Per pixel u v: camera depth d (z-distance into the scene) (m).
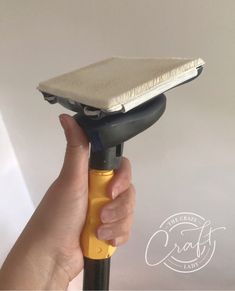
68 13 0.55
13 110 0.67
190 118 0.60
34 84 0.63
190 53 0.55
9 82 0.63
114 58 0.45
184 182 0.67
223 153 0.62
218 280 0.76
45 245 0.48
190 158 0.65
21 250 0.49
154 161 0.66
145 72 0.37
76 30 0.56
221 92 0.57
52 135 0.69
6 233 0.71
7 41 0.58
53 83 0.39
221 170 0.64
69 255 0.49
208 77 0.56
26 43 0.58
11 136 0.70
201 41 0.53
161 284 0.79
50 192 0.48
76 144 0.40
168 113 0.61
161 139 0.64
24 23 0.56
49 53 0.59
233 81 0.56
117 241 0.47
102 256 0.46
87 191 0.45
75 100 0.35
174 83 0.36
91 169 0.43
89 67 0.43
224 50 0.54
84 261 0.47
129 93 0.33
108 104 0.32
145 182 0.69
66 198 0.45
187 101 0.59
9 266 0.49
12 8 0.55
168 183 0.68
